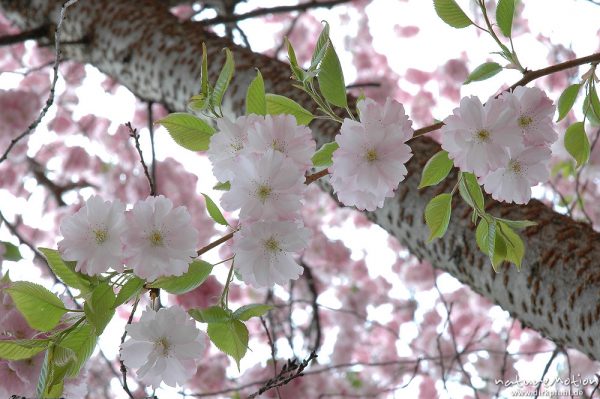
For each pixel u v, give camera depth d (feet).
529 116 2.58
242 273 2.55
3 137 6.93
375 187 2.54
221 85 2.61
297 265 2.56
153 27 4.34
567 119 6.62
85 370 2.84
